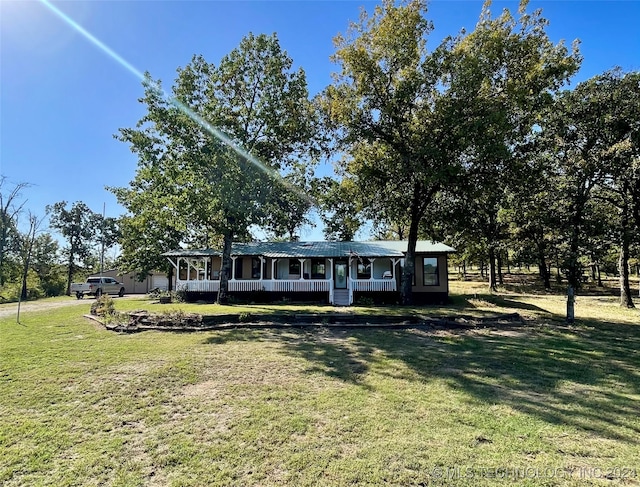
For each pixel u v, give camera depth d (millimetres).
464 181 15789
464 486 3328
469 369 7297
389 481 3418
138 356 8234
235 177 16984
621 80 13961
